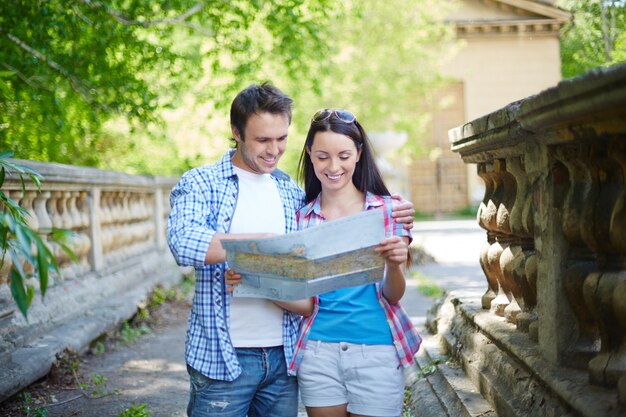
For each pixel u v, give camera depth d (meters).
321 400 2.87
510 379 3.27
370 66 18.44
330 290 2.62
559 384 2.67
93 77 8.23
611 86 2.05
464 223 22.27
